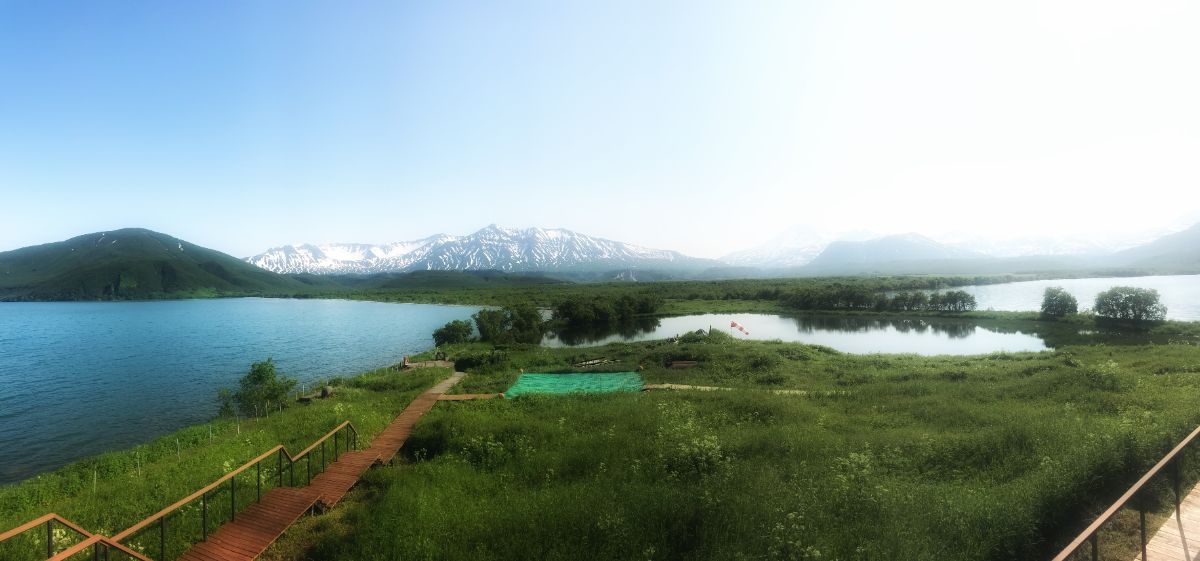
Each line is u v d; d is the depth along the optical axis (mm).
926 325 92250
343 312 159125
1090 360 38438
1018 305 124375
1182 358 34594
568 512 12469
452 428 22188
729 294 153125
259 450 22281
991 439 16516
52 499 19531
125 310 180000
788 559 9711
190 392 49906
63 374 59656
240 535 12891
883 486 12883
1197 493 11109
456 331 69562
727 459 16156
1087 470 12109
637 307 113688
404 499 14570
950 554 9562
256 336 95375
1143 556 8758
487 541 11672
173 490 17906
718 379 37812
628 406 26266
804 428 20734
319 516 14492
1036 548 9961
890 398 26906
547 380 40531
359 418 25969
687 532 11250
